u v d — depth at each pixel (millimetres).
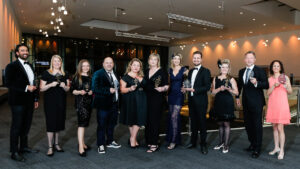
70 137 4594
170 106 4047
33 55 17875
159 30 15117
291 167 3197
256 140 3607
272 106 3676
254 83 3422
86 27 14602
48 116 3479
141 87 3895
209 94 6797
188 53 21609
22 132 3596
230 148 4047
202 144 3785
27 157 3479
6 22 9656
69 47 19234
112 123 4012
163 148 4016
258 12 10477
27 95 3385
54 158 3447
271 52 15680
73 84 3607
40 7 10414
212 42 19359
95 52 20359
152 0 9141
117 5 9891
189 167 3172
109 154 3658
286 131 5395
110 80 3705
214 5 9578
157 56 3938
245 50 17141
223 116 3730
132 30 15258
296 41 14406
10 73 3205
